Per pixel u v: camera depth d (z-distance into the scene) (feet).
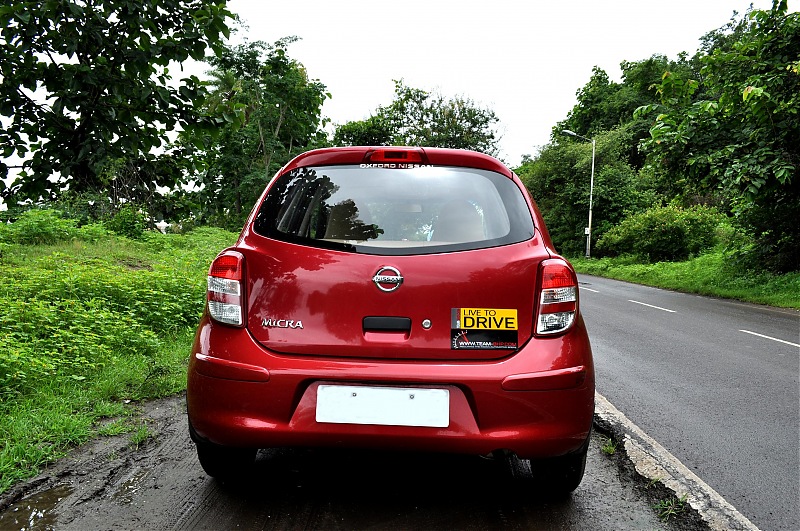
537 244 9.23
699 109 50.52
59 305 20.95
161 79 22.70
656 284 72.13
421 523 9.12
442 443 8.52
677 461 11.83
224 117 23.73
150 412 14.24
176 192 55.42
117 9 20.54
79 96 20.52
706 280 63.16
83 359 16.07
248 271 9.04
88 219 51.98
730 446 13.37
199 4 22.33
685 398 17.60
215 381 8.84
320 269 8.89
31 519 8.84
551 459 9.66
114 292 24.22
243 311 8.97
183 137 24.52
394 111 180.96
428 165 9.92
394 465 11.54
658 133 52.11
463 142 179.01
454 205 9.43
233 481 10.43
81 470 10.71
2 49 19.79
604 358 23.66
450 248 8.99
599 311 40.86
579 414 8.84
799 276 54.08
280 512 9.36
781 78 46.37
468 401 8.56
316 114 126.21
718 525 9.25
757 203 55.83
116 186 55.62
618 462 12.07
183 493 9.94
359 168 9.89
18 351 14.73
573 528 9.12
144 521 8.91
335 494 10.11
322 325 8.77
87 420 12.91
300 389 8.66
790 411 16.33
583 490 10.62
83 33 20.15
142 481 10.37
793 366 22.77
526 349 8.74
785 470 11.96
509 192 9.75
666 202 138.10
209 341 9.05
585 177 142.82
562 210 148.56
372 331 8.74
